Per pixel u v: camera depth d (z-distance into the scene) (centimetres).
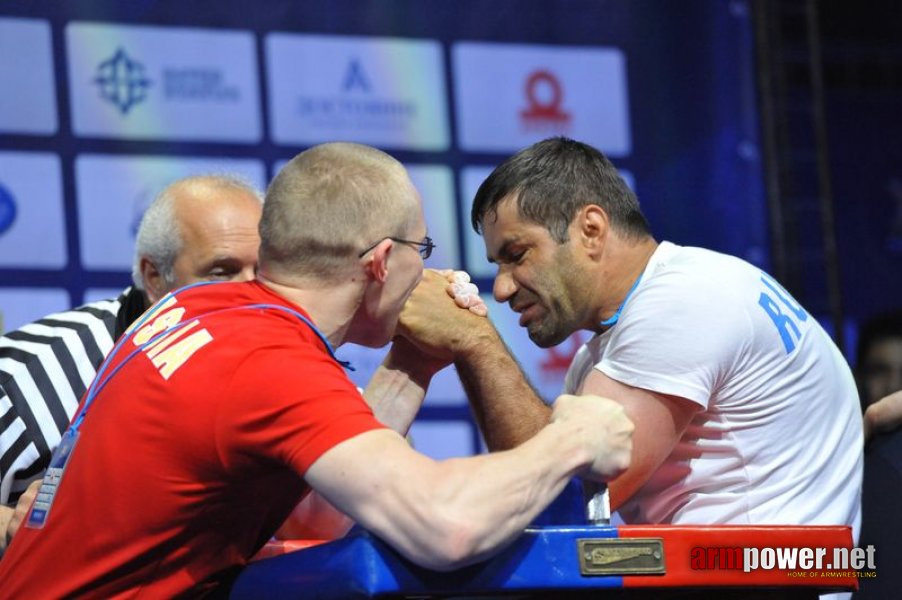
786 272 661
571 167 375
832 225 664
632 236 377
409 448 276
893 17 718
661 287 355
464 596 281
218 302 312
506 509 270
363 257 311
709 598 297
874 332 584
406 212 318
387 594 270
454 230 641
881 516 402
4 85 603
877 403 413
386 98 642
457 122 647
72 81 611
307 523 408
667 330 348
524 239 373
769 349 355
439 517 265
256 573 295
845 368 385
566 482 282
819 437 366
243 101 628
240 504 294
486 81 652
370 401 380
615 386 350
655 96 666
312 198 310
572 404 296
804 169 697
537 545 277
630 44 666
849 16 716
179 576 296
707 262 363
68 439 310
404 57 645
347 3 643
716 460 359
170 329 307
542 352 633
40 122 605
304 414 277
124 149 614
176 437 287
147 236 439
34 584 300
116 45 617
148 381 296
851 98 709
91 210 608
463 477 270
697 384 346
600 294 375
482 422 375
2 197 598
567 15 662
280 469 289
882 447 410
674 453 362
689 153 664
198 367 290
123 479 292
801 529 289
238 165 625
